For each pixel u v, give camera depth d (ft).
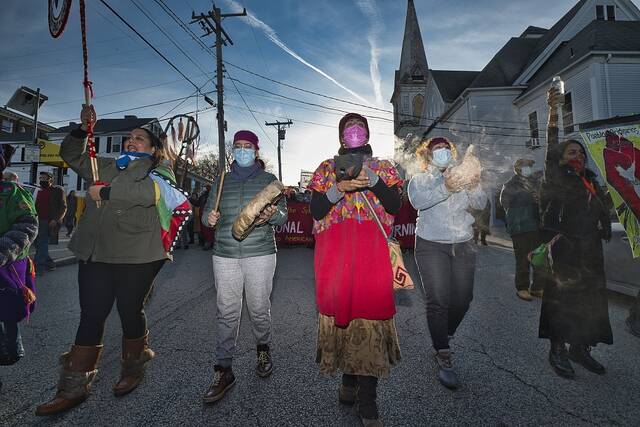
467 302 9.35
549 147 9.54
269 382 8.57
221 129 62.85
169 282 19.70
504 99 68.80
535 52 73.56
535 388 8.22
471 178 8.32
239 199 8.57
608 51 49.78
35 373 8.99
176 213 7.97
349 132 7.22
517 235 16.11
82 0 7.45
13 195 7.84
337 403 7.66
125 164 7.79
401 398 7.85
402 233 30.48
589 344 8.66
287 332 11.94
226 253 8.43
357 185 6.09
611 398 7.78
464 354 10.08
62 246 33.14
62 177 107.45
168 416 7.16
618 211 11.14
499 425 6.86
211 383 8.05
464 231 9.12
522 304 15.01
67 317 13.52
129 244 7.54
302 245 36.01
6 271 7.54
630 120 12.75
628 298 15.21
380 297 6.70
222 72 63.52
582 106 53.36
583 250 8.78
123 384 7.93
